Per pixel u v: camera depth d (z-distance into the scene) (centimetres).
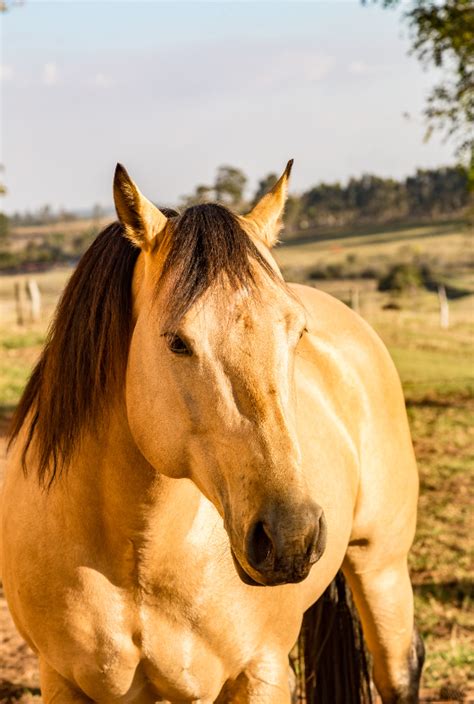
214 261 186
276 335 185
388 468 309
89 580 224
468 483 786
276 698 244
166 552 222
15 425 267
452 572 555
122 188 203
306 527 170
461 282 4025
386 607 312
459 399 1255
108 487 219
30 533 232
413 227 8119
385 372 327
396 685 312
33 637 240
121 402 214
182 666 231
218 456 184
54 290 3428
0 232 8519
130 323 218
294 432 182
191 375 186
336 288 3941
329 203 9894
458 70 1177
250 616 236
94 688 234
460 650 435
